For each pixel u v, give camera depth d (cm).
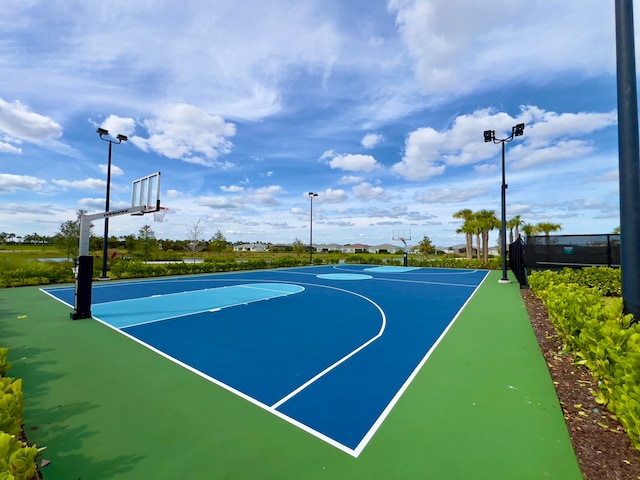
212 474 244
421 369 454
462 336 619
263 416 329
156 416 329
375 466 251
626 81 356
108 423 316
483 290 1288
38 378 425
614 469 239
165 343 581
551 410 331
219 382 413
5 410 219
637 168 354
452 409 339
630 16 354
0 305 947
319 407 347
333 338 613
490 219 3106
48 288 1326
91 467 252
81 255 780
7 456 176
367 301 1036
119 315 818
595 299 454
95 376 432
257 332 656
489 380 411
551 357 491
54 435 295
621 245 369
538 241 1389
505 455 262
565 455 260
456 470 246
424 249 5131
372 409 341
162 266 1928
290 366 470
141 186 988
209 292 1241
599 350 314
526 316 789
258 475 242
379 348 550
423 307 929
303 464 255
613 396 268
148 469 250
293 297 1121
